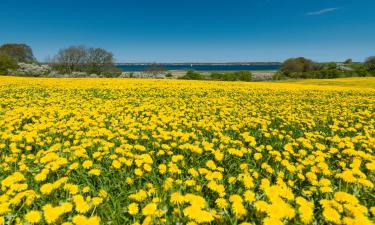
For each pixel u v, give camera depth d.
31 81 28.55
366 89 31.45
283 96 22.20
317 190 5.00
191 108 14.71
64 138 7.90
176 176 5.48
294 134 9.62
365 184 4.81
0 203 4.05
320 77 68.12
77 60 77.38
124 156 6.27
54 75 54.25
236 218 3.78
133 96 18.88
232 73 60.97
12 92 18.61
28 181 5.04
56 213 3.59
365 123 11.82
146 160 5.61
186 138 7.52
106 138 7.97
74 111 11.43
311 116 12.95
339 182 5.17
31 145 7.24
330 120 12.52
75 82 29.28
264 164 5.75
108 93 20.05
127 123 9.65
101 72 78.19
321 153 6.64
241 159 6.52
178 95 20.22
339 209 3.91
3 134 7.42
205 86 28.56
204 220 3.45
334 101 19.67
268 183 4.72
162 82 32.88
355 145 8.18
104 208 4.16
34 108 11.67
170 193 4.64
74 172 5.50
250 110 14.47
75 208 3.97
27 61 82.12
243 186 5.10
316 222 3.90
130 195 4.40
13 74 50.72
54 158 5.60
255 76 62.69
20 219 3.87
